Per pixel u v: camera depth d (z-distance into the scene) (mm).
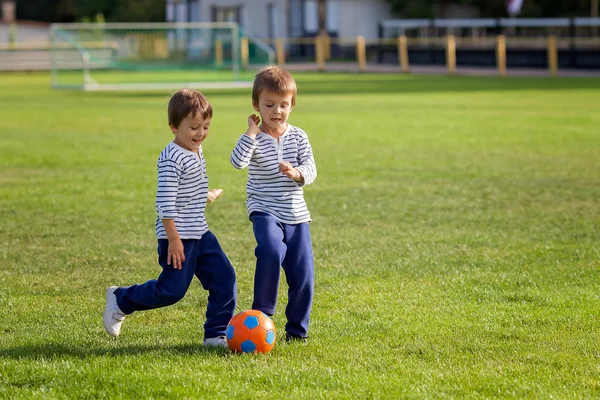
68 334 6164
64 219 10445
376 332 6180
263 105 5879
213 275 5793
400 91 33719
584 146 17094
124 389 4980
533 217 10555
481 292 7266
